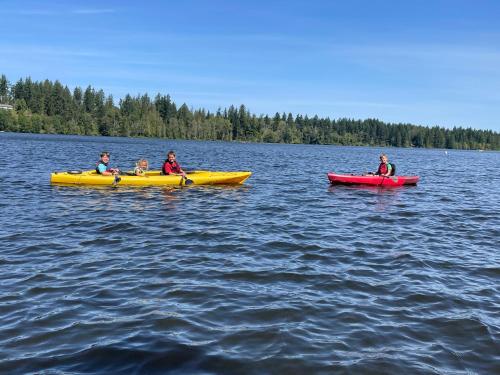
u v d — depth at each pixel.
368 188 11.95
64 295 3.74
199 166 18.86
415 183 12.98
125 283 4.05
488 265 4.91
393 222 7.24
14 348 2.87
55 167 15.21
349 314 3.50
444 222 7.36
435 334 3.20
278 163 22.61
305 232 6.30
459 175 18.94
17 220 6.54
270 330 3.19
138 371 2.63
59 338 3.02
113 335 3.07
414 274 4.52
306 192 10.73
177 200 8.85
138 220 6.77
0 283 3.98
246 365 2.72
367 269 4.65
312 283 4.19
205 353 2.85
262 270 4.52
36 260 4.67
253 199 9.32
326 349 2.94
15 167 14.47
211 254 5.05
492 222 7.46
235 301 3.70
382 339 3.10
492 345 3.05
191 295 3.80
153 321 3.29
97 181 10.48
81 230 6.03
